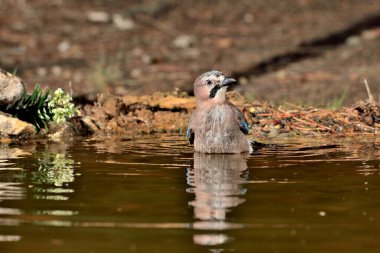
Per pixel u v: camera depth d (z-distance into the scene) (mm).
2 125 12734
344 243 6762
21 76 22641
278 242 6797
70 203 8164
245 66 24266
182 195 8523
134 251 6562
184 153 11633
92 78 21562
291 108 14953
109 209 7902
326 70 23203
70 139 13055
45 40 27328
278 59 25125
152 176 9656
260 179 9422
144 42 27594
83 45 26875
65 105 13102
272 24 30656
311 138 12969
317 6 33281
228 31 29531
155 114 14844
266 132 13547
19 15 30031
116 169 10156
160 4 31969
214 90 11781
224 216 7633
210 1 33344
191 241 6820
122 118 14500
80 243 6773
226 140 11531
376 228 7195
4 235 7000
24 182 9227
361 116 14117
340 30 28828
